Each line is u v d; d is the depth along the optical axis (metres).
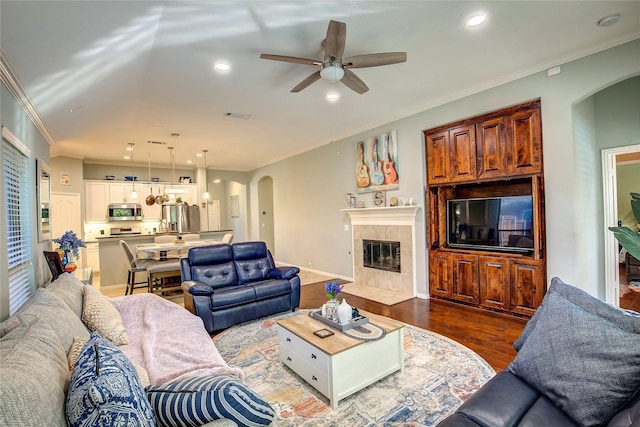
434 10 2.39
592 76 3.06
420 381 2.38
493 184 4.25
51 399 0.99
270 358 2.84
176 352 2.00
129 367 1.23
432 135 4.50
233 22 2.44
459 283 4.23
